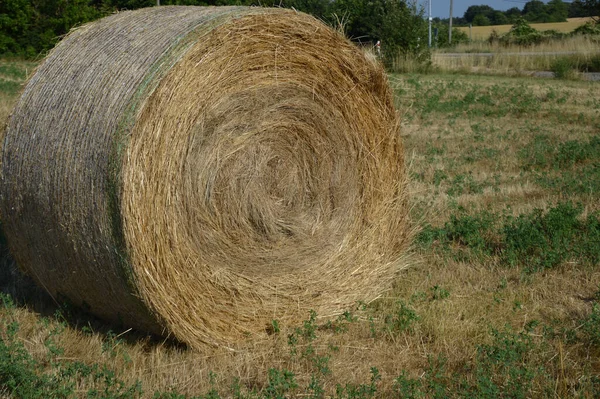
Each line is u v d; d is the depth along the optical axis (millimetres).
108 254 4809
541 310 5879
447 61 29781
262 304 5602
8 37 31094
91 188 4762
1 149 5449
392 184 6477
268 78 5461
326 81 5859
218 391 4613
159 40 4934
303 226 5836
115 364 4895
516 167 10836
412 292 6250
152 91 4703
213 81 5090
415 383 4594
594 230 7262
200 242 5160
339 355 5176
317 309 5922
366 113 6203
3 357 4477
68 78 5168
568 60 29422
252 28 5227
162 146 4801
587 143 12266
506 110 16969
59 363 4805
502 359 4809
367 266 6277
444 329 5434
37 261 5551
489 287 6352
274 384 4477
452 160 11281
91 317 5758
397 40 29234
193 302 5137
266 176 5594
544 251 6961
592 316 5379
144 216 4734
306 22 5566
